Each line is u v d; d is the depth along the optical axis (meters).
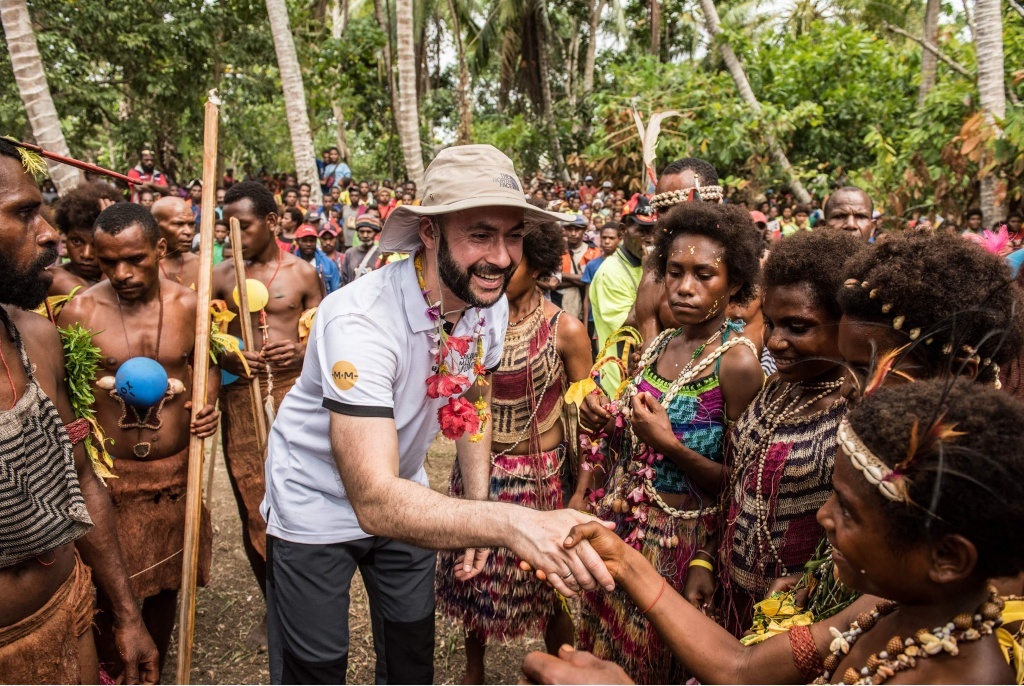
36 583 2.02
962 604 1.27
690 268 2.55
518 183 2.17
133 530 3.21
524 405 3.21
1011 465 1.14
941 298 1.66
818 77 14.91
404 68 12.60
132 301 3.32
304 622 2.48
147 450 3.22
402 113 12.84
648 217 4.38
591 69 26.70
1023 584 1.49
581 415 2.92
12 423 1.92
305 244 7.47
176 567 3.32
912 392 1.27
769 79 14.98
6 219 1.93
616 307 4.61
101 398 3.20
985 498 1.13
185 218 4.40
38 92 7.40
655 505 2.59
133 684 2.43
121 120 16.22
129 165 17.98
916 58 16.73
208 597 4.20
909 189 9.30
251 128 18.53
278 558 2.50
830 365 2.10
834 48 14.91
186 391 3.41
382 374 2.13
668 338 2.82
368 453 2.05
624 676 1.50
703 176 3.93
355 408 2.08
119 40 14.30
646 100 14.06
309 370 2.34
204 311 3.16
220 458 6.48
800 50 15.44
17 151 2.00
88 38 14.45
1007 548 1.17
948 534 1.17
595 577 1.67
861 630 1.45
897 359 1.70
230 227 3.81
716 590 2.48
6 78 13.08
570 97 29.09
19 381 2.02
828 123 14.67
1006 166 7.87
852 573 1.32
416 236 2.26
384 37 21.48
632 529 2.65
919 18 19.16
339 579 2.49
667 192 3.92
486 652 3.71
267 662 3.62
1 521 1.88
